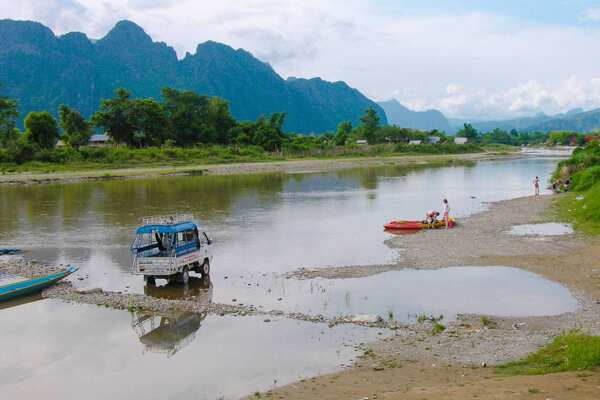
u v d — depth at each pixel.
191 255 26.14
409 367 15.08
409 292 23.36
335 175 98.75
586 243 31.56
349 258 30.53
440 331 18.22
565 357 14.02
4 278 25.94
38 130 124.69
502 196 60.75
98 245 36.28
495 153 191.75
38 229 42.88
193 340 18.47
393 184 78.62
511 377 13.02
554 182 67.81
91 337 19.22
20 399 14.59
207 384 15.03
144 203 58.31
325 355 16.62
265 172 108.25
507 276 25.45
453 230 38.31
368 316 19.88
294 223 43.97
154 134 153.00
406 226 39.47
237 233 39.50
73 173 97.50
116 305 22.78
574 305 20.89
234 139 170.00
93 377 15.88
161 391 14.72
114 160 119.50
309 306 21.77
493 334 17.55
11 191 72.56
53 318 21.38
